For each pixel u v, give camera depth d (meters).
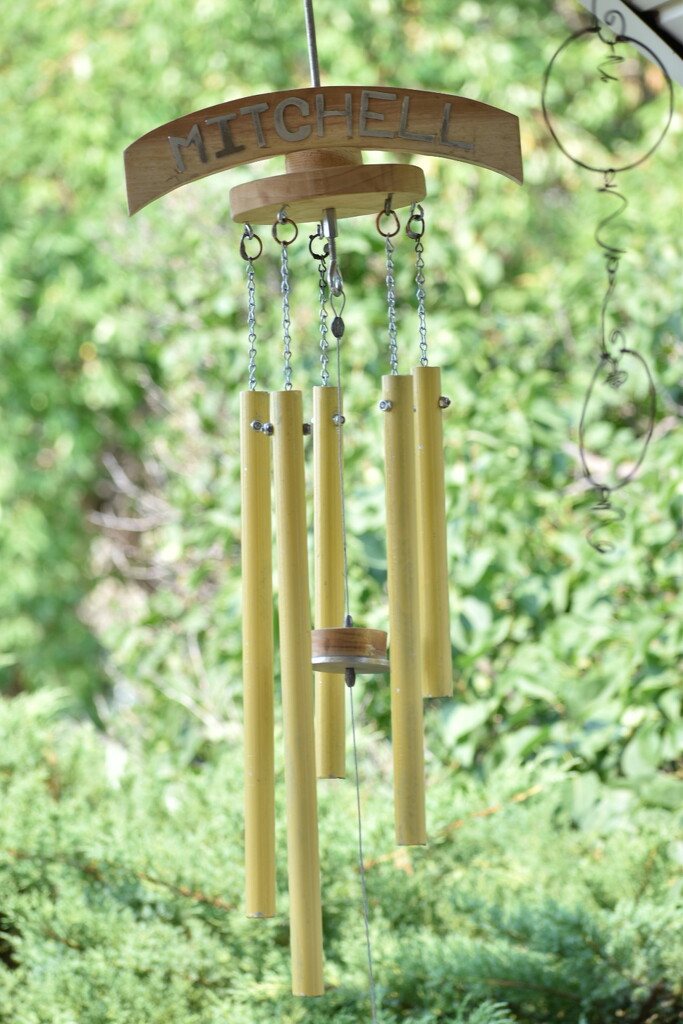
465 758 6.83
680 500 6.81
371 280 8.36
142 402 11.49
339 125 3.48
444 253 8.46
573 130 11.11
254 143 3.51
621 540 7.06
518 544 7.20
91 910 5.42
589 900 5.46
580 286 8.12
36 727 6.80
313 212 3.60
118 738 8.39
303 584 3.51
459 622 7.03
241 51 10.63
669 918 4.97
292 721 3.49
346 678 3.52
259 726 3.58
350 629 3.49
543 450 7.61
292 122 3.49
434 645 3.68
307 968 3.45
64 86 11.23
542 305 8.62
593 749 6.52
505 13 11.43
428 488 3.69
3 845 5.64
